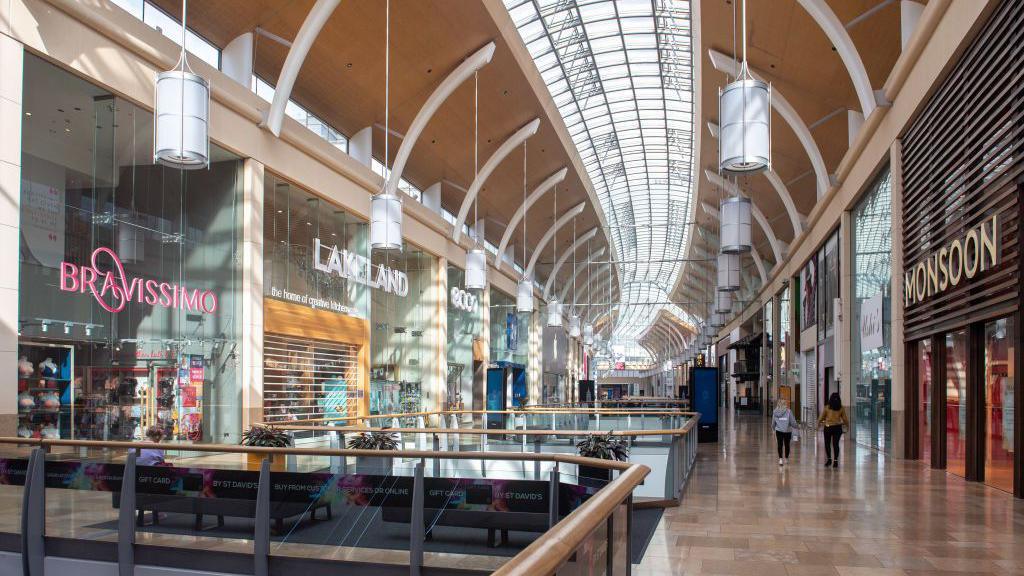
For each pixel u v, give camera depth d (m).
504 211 37.84
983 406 11.91
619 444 10.68
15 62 10.94
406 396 27.23
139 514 7.29
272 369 18.00
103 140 13.00
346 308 21.81
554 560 2.33
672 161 40.50
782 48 19.70
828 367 25.70
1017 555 6.88
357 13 18.30
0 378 10.67
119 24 12.80
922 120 14.16
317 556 6.93
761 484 11.96
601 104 32.34
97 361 12.82
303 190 19.27
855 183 19.92
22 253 11.41
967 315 11.91
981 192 11.33
